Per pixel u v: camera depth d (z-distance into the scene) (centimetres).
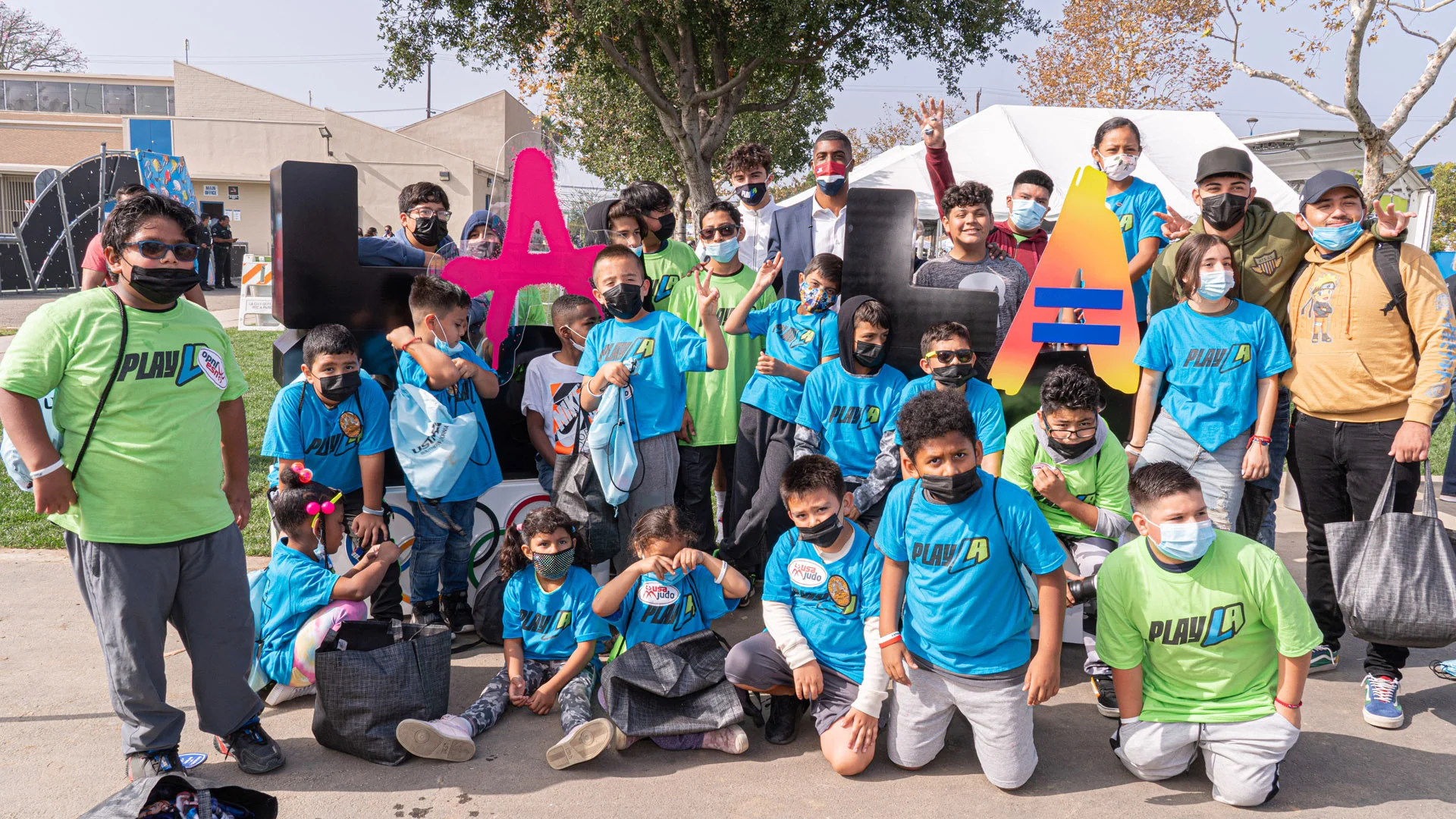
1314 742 338
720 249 464
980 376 429
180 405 282
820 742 335
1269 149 1441
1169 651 302
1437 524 338
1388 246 366
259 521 575
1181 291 394
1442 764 322
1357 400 370
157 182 1778
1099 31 2739
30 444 263
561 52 1684
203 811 206
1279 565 291
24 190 3306
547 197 445
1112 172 485
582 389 402
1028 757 304
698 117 1662
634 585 368
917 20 1538
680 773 317
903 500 317
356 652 321
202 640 298
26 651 397
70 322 270
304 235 414
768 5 1497
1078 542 385
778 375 438
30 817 278
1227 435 388
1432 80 989
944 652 306
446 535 418
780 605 340
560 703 360
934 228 1323
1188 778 315
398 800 295
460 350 416
